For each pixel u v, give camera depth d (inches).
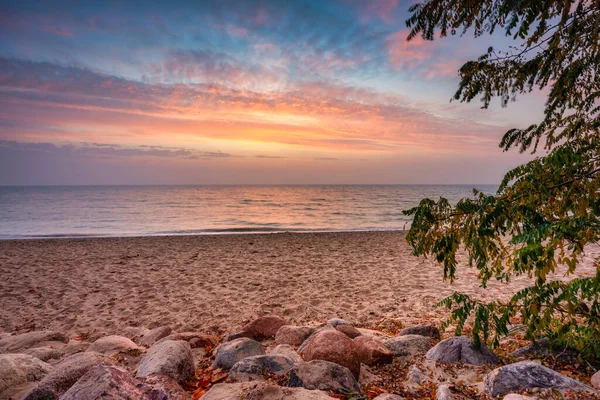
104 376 87.8
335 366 117.3
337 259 521.3
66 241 732.7
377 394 115.8
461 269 432.8
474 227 84.9
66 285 385.1
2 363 119.6
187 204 2482.8
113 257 548.4
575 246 71.3
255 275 423.2
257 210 1974.7
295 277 410.6
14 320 280.4
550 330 120.6
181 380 125.6
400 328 224.8
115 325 265.6
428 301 307.4
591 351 111.0
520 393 98.0
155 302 322.3
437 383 119.9
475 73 103.5
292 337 185.5
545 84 97.7
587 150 91.9
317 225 1232.8
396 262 494.3
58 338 201.5
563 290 92.4
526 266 78.8
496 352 140.6
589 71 94.1
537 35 89.3
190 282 392.5
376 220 1411.2
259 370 124.7
